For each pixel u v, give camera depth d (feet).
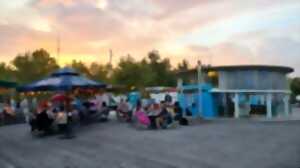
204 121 72.90
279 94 96.37
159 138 46.47
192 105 91.40
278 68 92.89
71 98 68.08
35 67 179.52
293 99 206.69
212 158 33.47
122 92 130.93
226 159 32.89
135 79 164.86
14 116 74.28
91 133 53.01
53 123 53.31
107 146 41.75
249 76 91.40
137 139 46.14
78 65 192.54
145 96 123.65
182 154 35.78
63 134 52.49
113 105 94.73
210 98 91.45
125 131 54.13
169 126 58.90
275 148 37.52
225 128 56.75
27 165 33.01
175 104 65.41
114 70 173.88
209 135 48.24
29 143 46.37
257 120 77.71
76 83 60.75
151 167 30.60
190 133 50.60
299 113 113.39
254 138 44.80
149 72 175.63
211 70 93.81
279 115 95.50
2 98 100.32
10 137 52.13
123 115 68.74
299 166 29.43
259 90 91.35
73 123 58.49
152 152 37.27
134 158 34.47
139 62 182.50
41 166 32.40
